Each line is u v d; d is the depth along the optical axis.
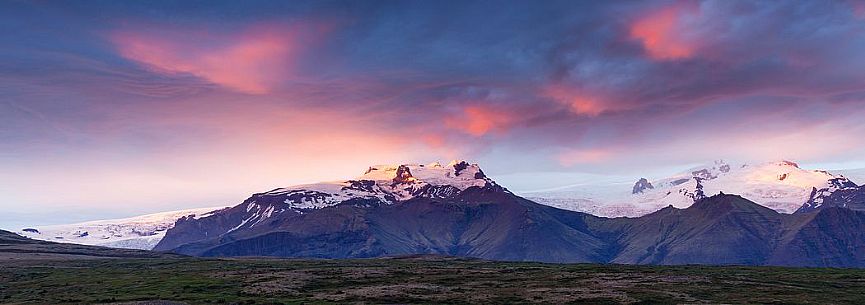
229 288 176.50
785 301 146.62
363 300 152.00
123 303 147.50
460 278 196.12
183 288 177.00
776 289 166.12
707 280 185.12
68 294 174.00
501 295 158.88
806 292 161.00
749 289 166.50
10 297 171.88
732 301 146.62
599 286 174.38
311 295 161.88
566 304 145.50
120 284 193.12
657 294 157.75
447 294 161.12
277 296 160.50
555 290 166.88
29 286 198.62
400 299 153.12
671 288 168.75
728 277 193.88
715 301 146.50
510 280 190.75
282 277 196.75
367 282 187.88
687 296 155.00
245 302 147.62
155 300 152.62
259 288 173.00
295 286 177.75
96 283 198.75
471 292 164.62
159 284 187.88
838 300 148.25
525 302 148.12
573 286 175.75
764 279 187.88
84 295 169.00
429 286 177.00
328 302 148.50
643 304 144.62
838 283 179.12
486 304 146.12
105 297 161.38
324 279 193.50
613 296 154.62
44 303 152.12
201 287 178.00
